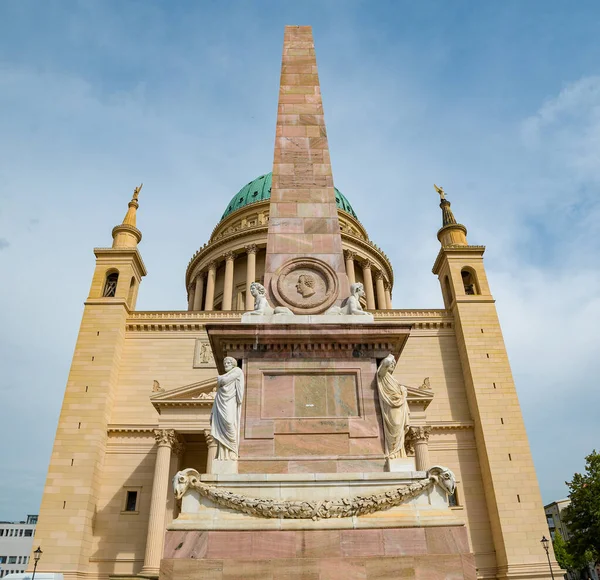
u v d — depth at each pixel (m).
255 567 8.55
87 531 34.28
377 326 11.77
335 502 9.27
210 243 62.34
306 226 14.30
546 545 33.78
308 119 16.38
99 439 37.19
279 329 11.70
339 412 11.11
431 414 40.69
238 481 9.65
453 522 9.16
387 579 8.55
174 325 43.47
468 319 43.31
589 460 50.19
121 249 45.22
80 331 41.69
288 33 18.53
